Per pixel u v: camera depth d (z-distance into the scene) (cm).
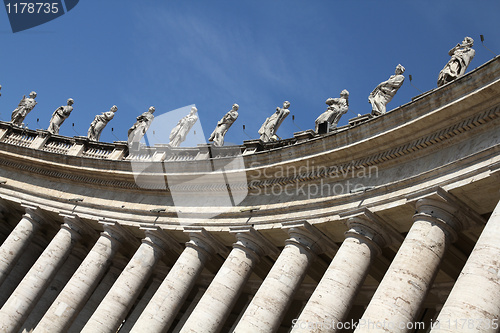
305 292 3516
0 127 4659
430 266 2253
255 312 2727
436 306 3033
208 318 2948
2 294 4244
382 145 2656
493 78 2222
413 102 2486
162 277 4103
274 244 3145
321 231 2870
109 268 4156
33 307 3778
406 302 2195
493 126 2288
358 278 2538
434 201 2334
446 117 2388
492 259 1944
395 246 2716
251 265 3100
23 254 4366
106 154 4228
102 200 3941
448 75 2609
